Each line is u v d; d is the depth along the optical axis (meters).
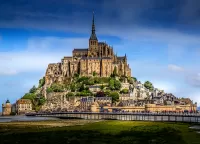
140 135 185.50
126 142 161.62
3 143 158.62
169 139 169.88
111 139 171.50
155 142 161.00
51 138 175.25
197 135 182.75
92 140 168.12
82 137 179.00
